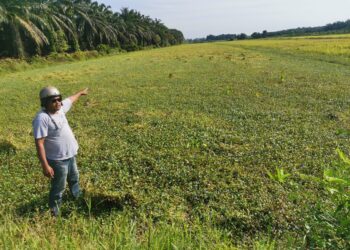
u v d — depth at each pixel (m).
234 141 7.52
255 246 3.78
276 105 10.96
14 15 36.59
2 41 37.75
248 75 18.17
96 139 8.15
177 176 5.80
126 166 6.35
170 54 42.19
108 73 23.08
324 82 14.97
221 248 3.54
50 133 4.48
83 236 3.84
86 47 59.50
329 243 3.02
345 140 7.29
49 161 4.57
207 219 4.35
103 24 63.91
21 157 7.11
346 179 2.49
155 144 7.47
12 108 12.52
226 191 5.25
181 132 8.30
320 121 8.95
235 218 4.49
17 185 5.73
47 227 4.27
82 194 5.16
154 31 102.94
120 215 4.57
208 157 6.62
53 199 4.77
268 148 6.97
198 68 23.08
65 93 15.56
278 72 18.88
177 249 3.22
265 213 4.61
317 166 5.96
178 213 4.66
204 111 10.53
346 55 28.23
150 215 4.59
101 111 11.31
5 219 4.18
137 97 13.38
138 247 3.32
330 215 2.93
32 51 41.12
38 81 20.50
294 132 8.04
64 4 55.97
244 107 10.81
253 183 5.48
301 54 31.53
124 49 72.81
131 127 9.03
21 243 3.40
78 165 6.56
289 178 5.56
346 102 11.01
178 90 14.51
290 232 4.08
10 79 23.02
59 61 41.44
